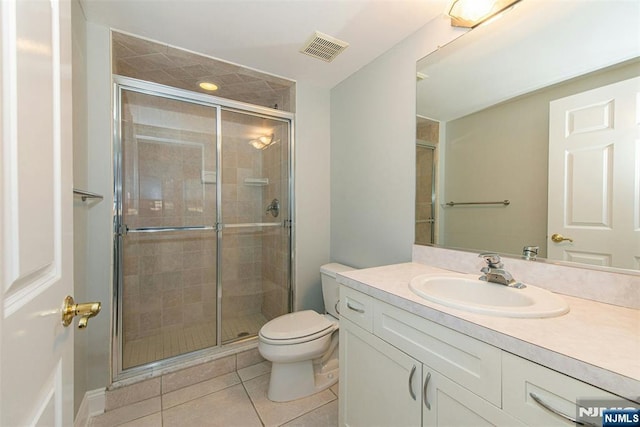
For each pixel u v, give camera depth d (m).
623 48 0.86
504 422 0.65
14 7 0.41
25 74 0.44
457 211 1.35
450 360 0.78
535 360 0.60
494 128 1.20
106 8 1.34
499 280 1.05
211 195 2.33
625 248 0.85
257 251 2.61
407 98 1.60
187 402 1.52
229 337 2.16
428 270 1.36
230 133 2.38
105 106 1.49
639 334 0.66
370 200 1.89
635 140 0.83
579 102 0.95
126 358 1.78
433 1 1.30
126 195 1.88
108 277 1.50
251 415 1.42
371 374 1.08
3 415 0.37
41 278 0.51
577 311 0.81
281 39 1.60
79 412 1.29
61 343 0.59
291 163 2.21
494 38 1.19
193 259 2.32
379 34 1.56
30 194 0.46
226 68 1.94
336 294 1.92
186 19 1.43
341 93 2.16
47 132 0.53
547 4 1.04
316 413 1.44
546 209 1.03
